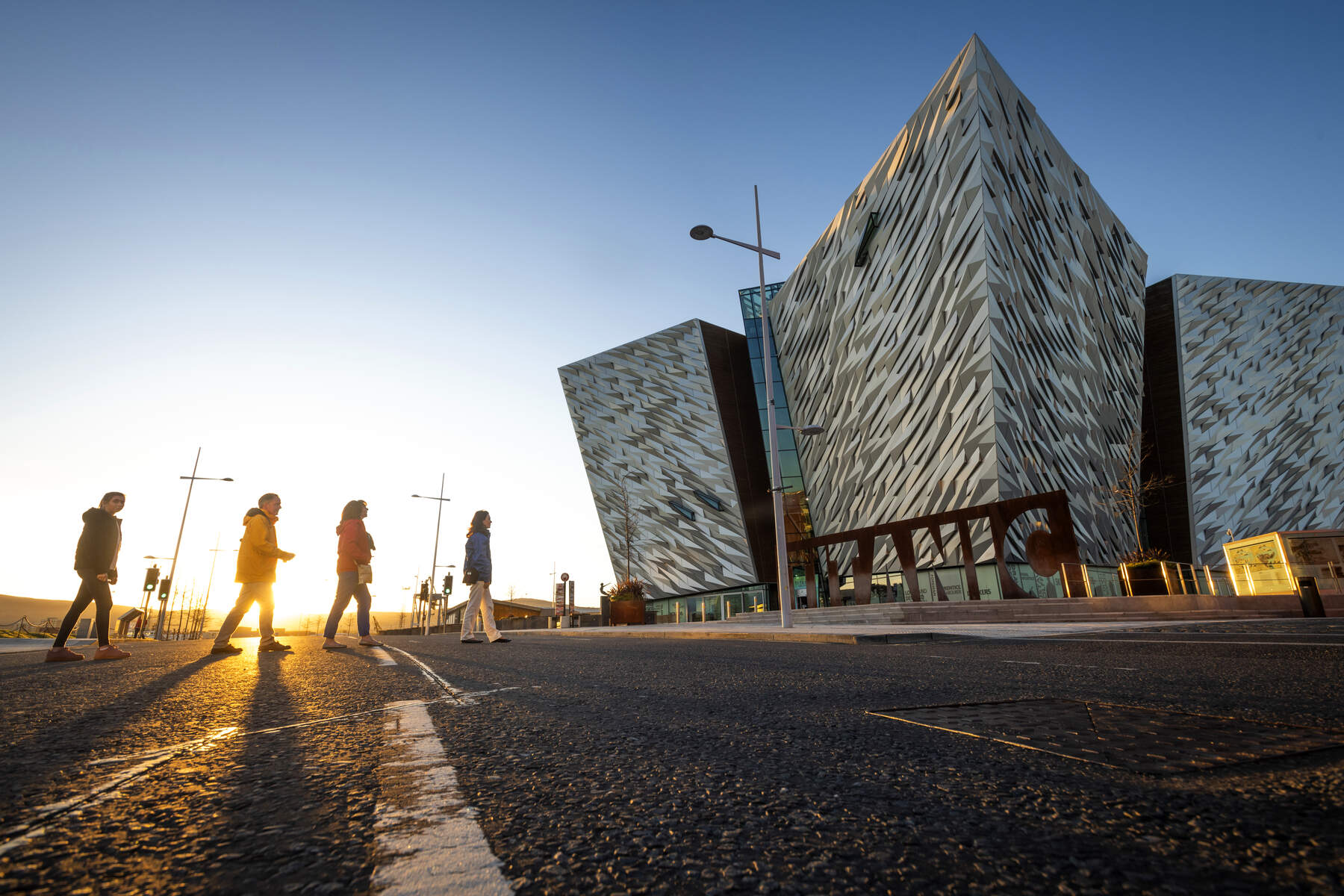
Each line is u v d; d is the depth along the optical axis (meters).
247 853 1.06
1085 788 1.39
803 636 9.70
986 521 25.42
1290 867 0.93
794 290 42.91
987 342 24.59
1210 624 10.55
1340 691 2.99
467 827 1.21
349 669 4.55
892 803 1.33
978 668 4.45
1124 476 32.44
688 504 42.97
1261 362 38.06
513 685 3.57
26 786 1.46
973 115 25.72
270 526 6.76
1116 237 36.22
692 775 1.60
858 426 34.53
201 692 3.25
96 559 6.18
